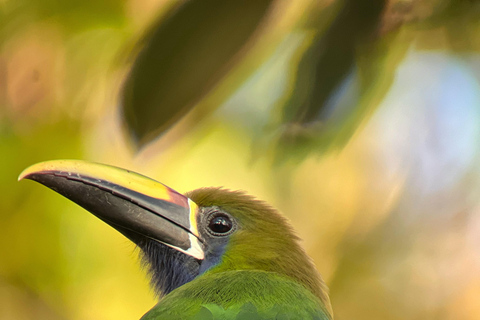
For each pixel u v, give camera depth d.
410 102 13.42
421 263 15.34
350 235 15.26
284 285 7.20
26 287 13.91
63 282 14.02
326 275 15.32
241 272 7.48
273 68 10.39
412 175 14.76
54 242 13.91
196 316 6.42
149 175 14.27
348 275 15.32
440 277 15.40
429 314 15.32
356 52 6.84
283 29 7.37
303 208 14.95
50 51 12.70
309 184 14.89
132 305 14.12
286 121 7.28
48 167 7.91
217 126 13.36
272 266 7.93
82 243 14.04
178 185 14.21
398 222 15.22
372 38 6.80
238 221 8.25
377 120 14.00
